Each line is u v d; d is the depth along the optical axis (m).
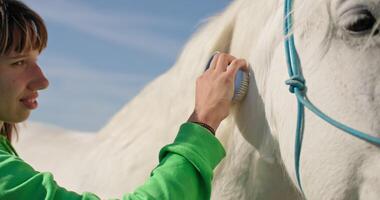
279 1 1.53
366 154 1.27
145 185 1.34
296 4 1.44
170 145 1.41
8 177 1.25
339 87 1.30
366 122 1.26
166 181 1.33
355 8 1.26
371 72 1.26
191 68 1.78
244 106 1.58
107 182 2.03
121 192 1.94
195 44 1.81
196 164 1.37
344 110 1.29
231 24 1.68
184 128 1.45
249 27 1.61
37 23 1.38
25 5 1.38
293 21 1.43
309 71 1.37
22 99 1.37
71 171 2.39
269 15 1.56
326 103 1.32
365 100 1.26
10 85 1.33
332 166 1.31
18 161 1.29
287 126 1.44
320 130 1.34
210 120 1.49
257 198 1.61
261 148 1.56
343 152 1.29
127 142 2.05
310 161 1.37
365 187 1.27
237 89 1.55
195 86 1.71
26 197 1.25
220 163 1.66
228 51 1.68
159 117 1.94
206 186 1.39
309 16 1.38
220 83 1.52
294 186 1.54
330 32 1.33
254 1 1.64
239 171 1.63
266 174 1.58
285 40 1.43
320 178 1.34
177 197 1.32
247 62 1.59
